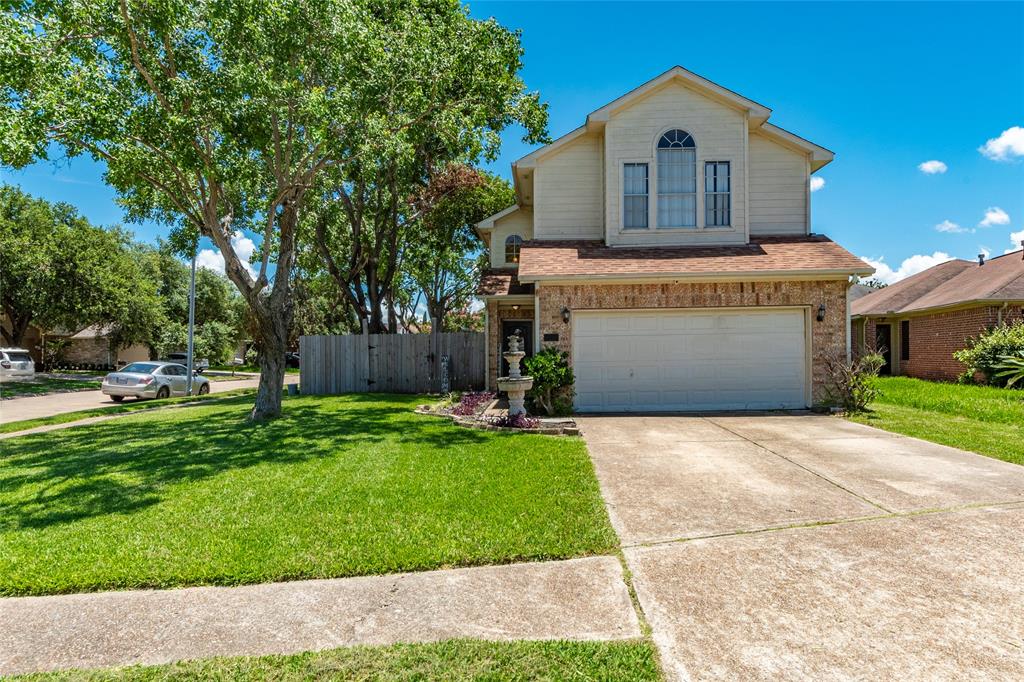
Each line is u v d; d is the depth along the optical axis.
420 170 19.09
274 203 9.42
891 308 19.56
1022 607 2.97
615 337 10.96
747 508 4.64
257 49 8.68
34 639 2.81
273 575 3.45
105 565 3.56
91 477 5.81
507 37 13.58
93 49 8.10
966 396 11.91
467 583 3.34
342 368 15.43
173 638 2.80
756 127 12.39
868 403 11.14
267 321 9.85
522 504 4.70
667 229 12.14
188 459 6.63
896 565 3.50
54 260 25.78
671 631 2.78
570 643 2.69
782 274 10.30
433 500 4.84
